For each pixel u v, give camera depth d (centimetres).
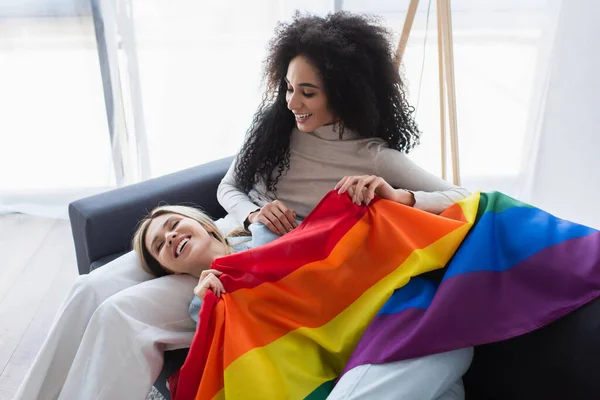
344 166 137
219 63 211
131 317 113
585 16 176
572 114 189
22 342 165
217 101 218
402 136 140
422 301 104
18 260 205
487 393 110
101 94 211
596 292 96
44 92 210
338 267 111
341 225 117
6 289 189
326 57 124
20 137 218
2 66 205
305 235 114
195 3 201
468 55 204
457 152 161
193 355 104
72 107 213
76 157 222
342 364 106
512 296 102
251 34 207
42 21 198
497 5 195
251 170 146
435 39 203
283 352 103
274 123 140
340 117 134
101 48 203
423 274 115
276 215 129
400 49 153
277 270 111
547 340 98
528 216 113
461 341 97
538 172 203
